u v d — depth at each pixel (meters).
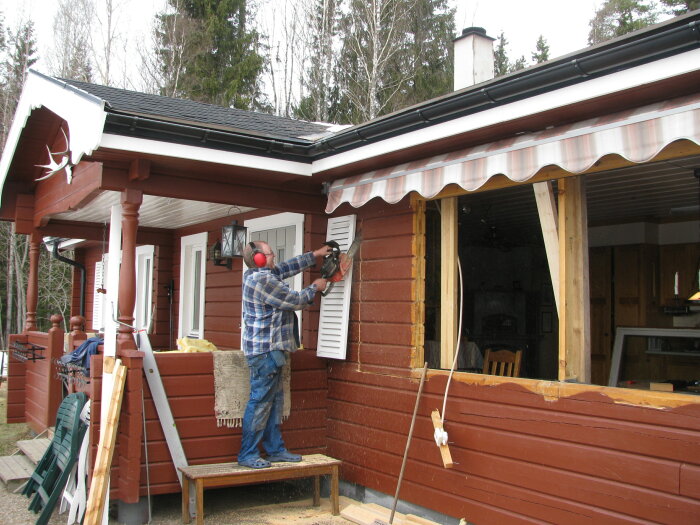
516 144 3.88
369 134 4.71
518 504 4.18
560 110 3.64
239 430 5.55
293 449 5.74
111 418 4.62
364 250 5.63
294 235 6.62
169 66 24.19
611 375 4.73
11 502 5.62
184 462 5.22
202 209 7.29
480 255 8.09
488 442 4.40
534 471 4.10
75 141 4.82
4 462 6.59
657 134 3.16
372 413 5.41
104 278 11.53
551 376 8.30
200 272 8.57
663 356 7.34
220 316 7.89
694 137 3.00
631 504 3.58
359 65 21.89
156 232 9.23
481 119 3.98
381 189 4.83
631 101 3.48
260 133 5.18
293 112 24.22
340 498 5.66
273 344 5.09
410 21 22.31
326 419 5.94
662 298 7.64
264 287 5.05
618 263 7.84
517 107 3.77
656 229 7.74
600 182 5.49
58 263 22.86
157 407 5.18
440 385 4.80
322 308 5.91
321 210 6.04
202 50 24.02
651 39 3.06
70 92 5.05
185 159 4.86
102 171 4.94
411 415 5.03
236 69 23.48
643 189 5.81
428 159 4.60
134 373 4.91
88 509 4.40
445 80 21.55
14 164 7.82
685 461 3.37
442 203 5.05
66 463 4.92
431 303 6.28
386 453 5.24
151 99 6.55
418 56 22.02
